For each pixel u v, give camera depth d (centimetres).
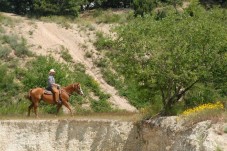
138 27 2373
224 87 2450
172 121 2103
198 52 2256
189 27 2300
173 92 2548
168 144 2036
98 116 2855
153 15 2508
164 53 2252
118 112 3272
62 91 2630
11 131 2458
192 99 2516
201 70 2278
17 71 3591
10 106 3259
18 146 2442
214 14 2516
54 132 2456
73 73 3706
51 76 2639
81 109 3362
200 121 1909
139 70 2297
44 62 3681
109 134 2409
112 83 3722
